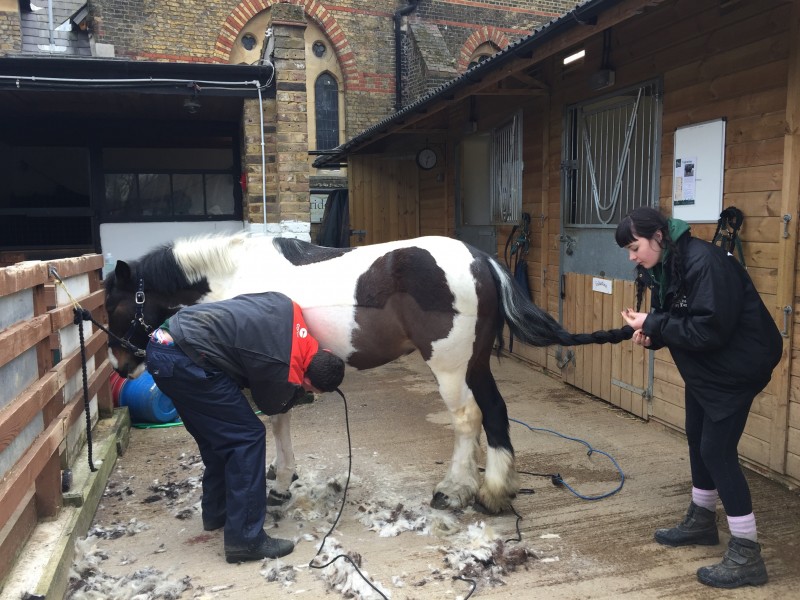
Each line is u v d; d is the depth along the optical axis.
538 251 5.74
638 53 4.21
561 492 3.29
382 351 3.01
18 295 2.48
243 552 2.65
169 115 6.89
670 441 3.99
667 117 3.97
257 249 3.24
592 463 3.67
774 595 2.34
